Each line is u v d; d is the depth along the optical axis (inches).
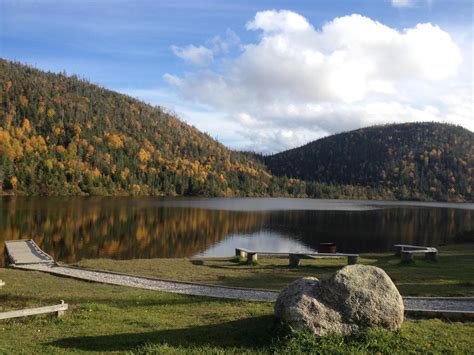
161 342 401.4
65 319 483.2
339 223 2807.6
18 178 4975.4
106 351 379.9
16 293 660.1
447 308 546.6
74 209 3110.2
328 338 368.8
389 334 382.6
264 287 753.6
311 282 416.8
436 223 3026.6
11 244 1385.3
